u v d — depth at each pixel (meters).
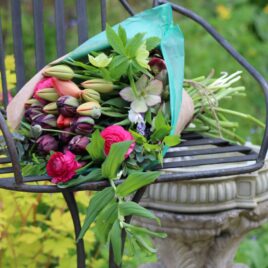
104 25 1.96
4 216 1.95
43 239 2.13
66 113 1.42
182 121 1.62
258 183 1.81
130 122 1.45
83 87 1.50
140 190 1.46
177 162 1.51
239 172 1.49
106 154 1.38
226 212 1.79
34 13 1.87
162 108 1.50
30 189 1.36
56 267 2.14
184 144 1.69
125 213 1.32
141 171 1.41
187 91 1.85
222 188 1.77
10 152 1.35
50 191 1.36
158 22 1.60
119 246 1.30
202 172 1.45
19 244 2.11
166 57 1.51
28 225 2.23
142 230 1.31
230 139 2.02
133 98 1.45
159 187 1.79
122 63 1.41
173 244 1.91
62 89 1.44
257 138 3.31
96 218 1.37
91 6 4.23
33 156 1.42
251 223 1.87
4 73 1.85
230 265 1.99
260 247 2.57
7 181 1.41
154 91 1.47
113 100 1.46
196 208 1.78
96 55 1.48
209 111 1.86
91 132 1.42
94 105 1.42
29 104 1.49
